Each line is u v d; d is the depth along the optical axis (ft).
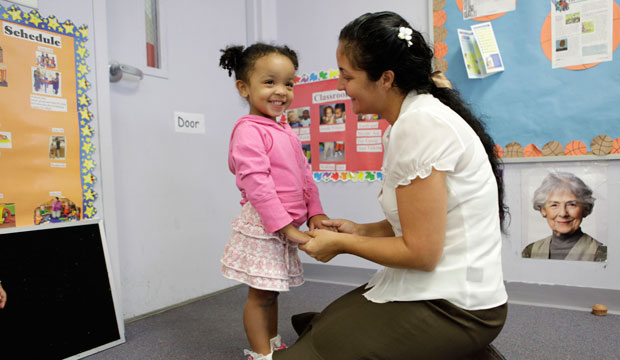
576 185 5.64
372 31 2.63
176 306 6.03
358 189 7.11
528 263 5.95
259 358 3.68
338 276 7.29
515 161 5.92
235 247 3.88
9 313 3.91
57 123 4.36
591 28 5.47
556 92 5.71
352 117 7.09
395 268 2.77
